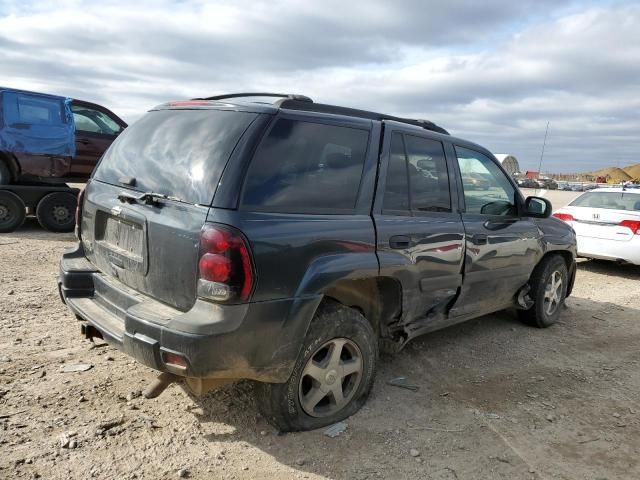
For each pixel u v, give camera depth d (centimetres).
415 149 400
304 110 334
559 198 3378
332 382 335
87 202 378
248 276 276
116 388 366
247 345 282
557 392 422
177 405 351
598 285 848
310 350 317
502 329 569
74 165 979
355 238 332
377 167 362
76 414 329
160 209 303
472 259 441
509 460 320
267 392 313
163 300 300
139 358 284
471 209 451
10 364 389
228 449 307
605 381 450
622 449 343
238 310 276
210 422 333
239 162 289
